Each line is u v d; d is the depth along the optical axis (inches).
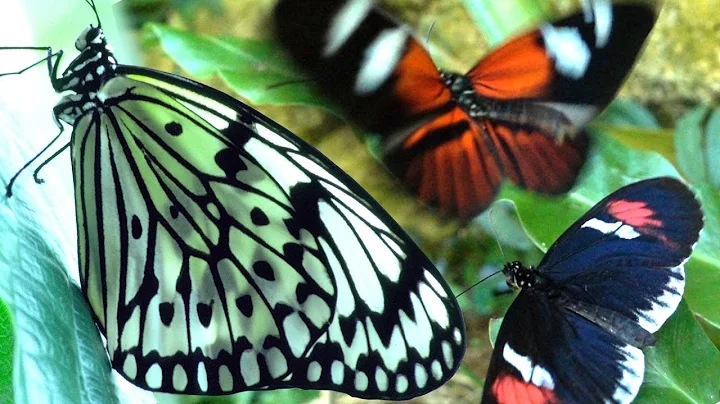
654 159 20.0
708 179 21.0
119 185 16.1
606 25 19.3
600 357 18.5
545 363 18.5
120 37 21.5
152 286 16.1
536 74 19.6
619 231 18.9
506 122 20.0
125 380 16.1
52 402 14.5
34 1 17.3
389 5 22.2
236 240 16.2
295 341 16.4
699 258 19.3
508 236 21.2
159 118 16.1
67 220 16.3
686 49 21.4
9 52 16.7
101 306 15.9
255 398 21.2
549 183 20.1
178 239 16.2
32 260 15.3
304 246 16.2
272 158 16.1
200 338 16.2
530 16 20.7
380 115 20.2
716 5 21.3
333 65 19.8
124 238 16.1
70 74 16.0
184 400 19.7
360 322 16.3
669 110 21.7
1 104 16.1
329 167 16.1
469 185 20.4
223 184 16.2
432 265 16.1
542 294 18.8
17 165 15.8
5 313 14.8
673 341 18.7
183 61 20.8
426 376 16.3
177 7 22.2
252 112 16.0
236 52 20.9
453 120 20.1
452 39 22.1
